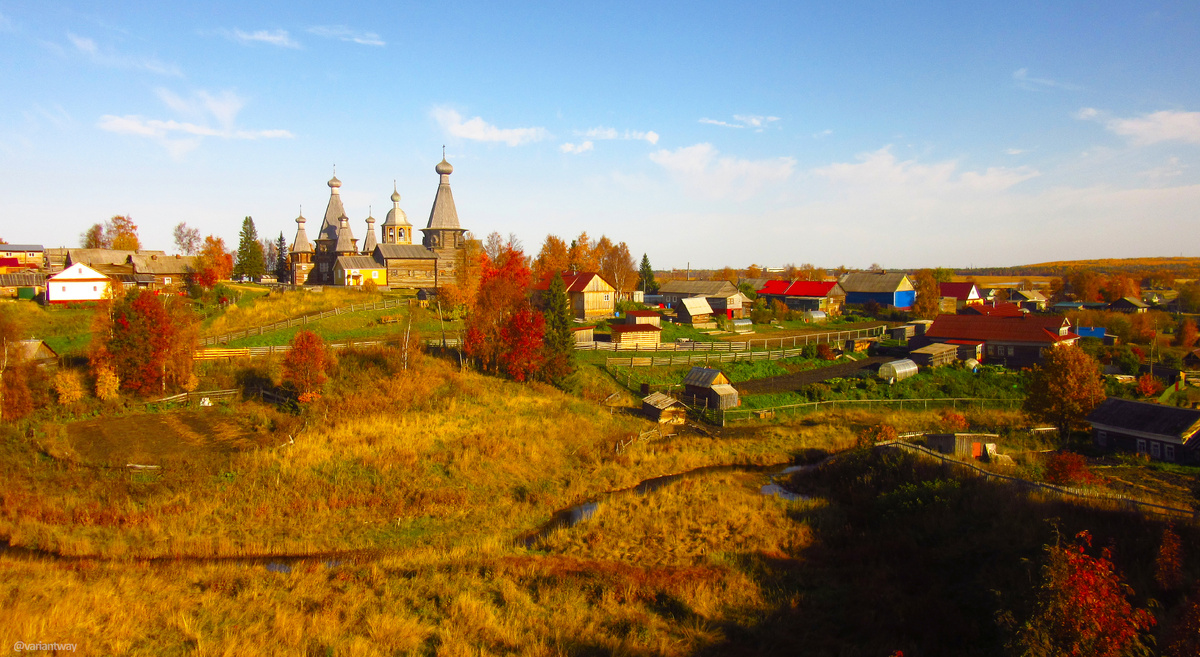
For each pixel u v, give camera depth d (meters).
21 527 26.00
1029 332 63.88
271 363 47.47
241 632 18.02
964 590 20.16
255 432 37.59
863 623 18.80
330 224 105.44
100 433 36.28
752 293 106.12
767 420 48.62
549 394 50.19
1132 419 36.50
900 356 67.81
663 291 103.44
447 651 17.42
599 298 81.31
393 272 90.69
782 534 26.98
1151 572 18.73
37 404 37.81
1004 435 41.34
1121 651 12.34
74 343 51.72
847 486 33.09
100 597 19.41
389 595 21.02
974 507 26.17
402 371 47.16
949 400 53.56
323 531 27.52
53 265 84.56
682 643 18.30
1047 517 23.50
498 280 56.72
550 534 27.78
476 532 28.34
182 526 27.14
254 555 25.36
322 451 34.66
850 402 53.06
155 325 42.03
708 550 25.58
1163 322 92.38
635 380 55.59
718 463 39.44
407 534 27.81
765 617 19.70
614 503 31.41
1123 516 22.72
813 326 88.31
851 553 24.50
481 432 39.97
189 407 41.38
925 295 99.38
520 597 21.06
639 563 24.41
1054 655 12.55
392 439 37.31
